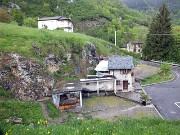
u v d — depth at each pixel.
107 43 62.66
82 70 43.16
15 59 30.88
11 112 21.25
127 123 16.62
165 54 69.19
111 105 32.09
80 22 92.38
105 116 27.48
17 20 59.31
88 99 34.97
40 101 28.67
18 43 35.28
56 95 29.70
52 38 42.53
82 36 54.56
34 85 30.36
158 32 69.69
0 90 26.50
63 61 40.66
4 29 39.19
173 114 28.48
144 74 49.41
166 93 37.72
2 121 18.25
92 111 29.42
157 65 62.34
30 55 33.34
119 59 40.47
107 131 12.65
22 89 28.73
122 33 98.06
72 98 33.00
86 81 36.44
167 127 14.97
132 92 38.47
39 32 43.09
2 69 28.62
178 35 68.25
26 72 30.55
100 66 42.12
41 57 35.50
